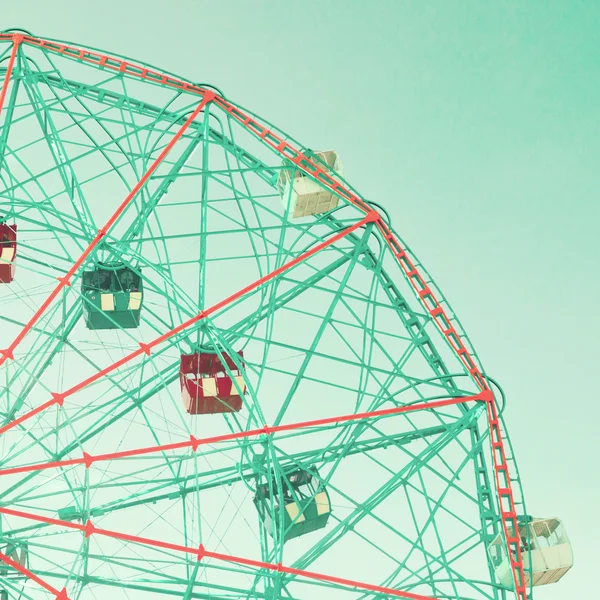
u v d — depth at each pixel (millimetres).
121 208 41688
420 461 41281
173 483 43125
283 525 39469
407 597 38312
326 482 41062
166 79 44562
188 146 45156
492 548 40969
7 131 43906
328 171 44469
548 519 41906
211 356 44031
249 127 44594
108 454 38000
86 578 40250
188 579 39812
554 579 42000
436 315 42469
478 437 41875
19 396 43938
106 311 45594
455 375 42344
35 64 45000
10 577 40500
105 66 44469
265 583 40656
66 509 42188
